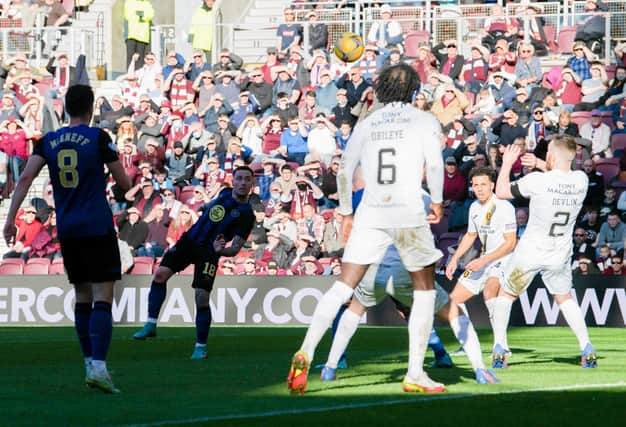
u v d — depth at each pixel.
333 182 45.28
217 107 51.44
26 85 55.41
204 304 24.14
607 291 36.81
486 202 22.12
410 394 16.48
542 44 52.69
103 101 53.97
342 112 49.16
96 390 17.28
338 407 14.95
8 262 45.59
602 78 48.59
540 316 37.22
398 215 16.09
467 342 18.17
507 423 13.52
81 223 16.89
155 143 49.25
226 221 25.27
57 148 17.08
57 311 41.22
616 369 21.17
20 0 62.72
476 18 52.06
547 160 21.53
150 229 45.78
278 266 42.66
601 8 52.75
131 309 40.59
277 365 22.03
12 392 17.06
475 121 47.41
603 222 41.19
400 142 16.11
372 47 52.47
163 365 22.11
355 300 18.00
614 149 46.88
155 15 64.44
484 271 22.59
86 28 60.72
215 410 14.72
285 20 56.31
